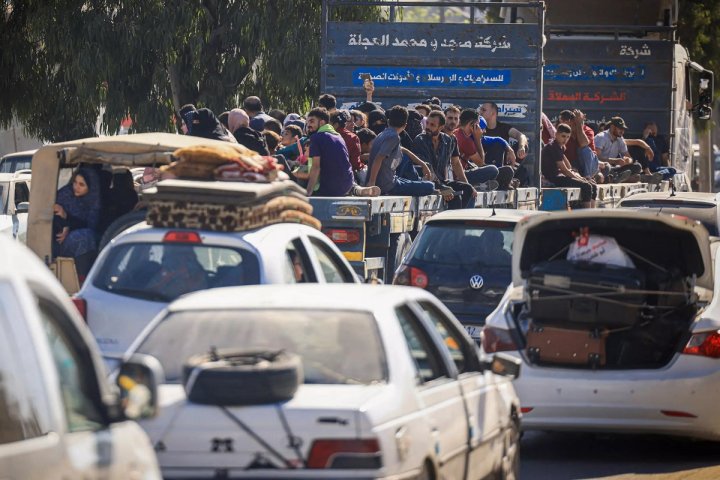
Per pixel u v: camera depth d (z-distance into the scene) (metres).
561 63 76.50
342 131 45.62
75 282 28.67
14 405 10.87
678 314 27.03
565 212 27.80
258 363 15.28
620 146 72.31
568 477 24.86
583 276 26.48
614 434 29.75
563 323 26.62
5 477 10.20
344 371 16.20
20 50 86.62
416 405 16.20
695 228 27.66
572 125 64.75
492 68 57.81
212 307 17.31
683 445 28.59
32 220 30.55
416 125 50.88
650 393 25.75
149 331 17.20
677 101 78.88
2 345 10.89
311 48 83.56
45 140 88.81
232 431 15.00
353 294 17.55
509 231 36.16
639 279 26.52
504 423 20.58
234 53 86.06
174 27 82.38
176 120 82.81
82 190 30.83
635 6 78.25
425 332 18.08
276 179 26.94
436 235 36.50
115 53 83.25
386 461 14.96
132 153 29.97
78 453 11.17
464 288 35.62
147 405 11.81
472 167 53.22
